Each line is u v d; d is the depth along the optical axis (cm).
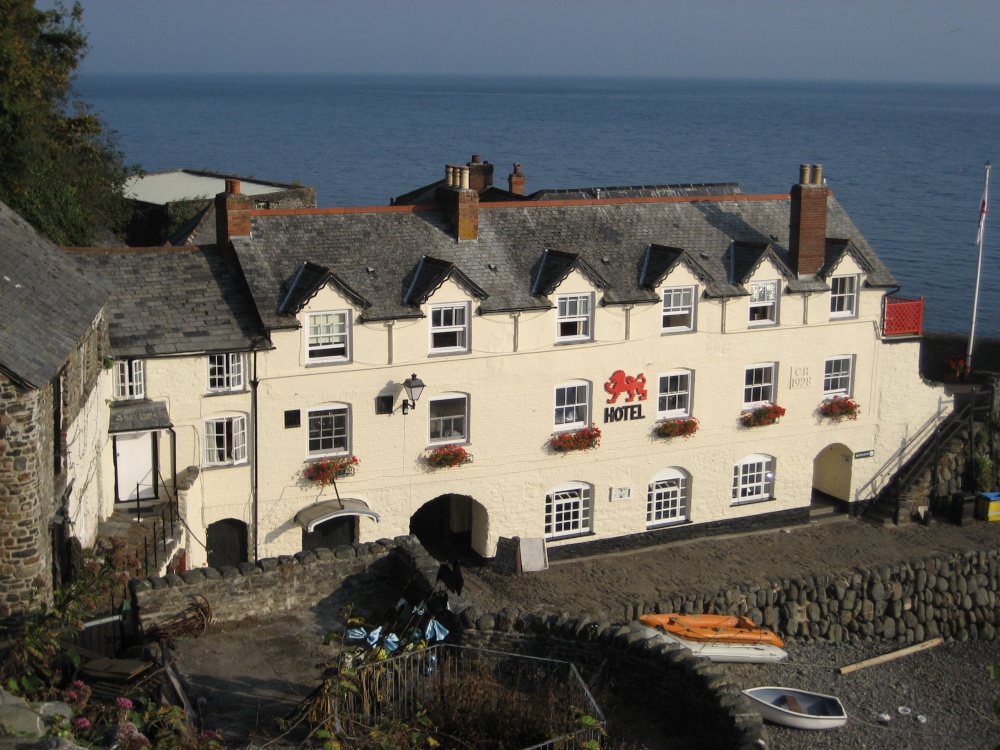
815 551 4616
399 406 4066
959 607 4544
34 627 2116
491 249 4269
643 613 4066
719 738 2022
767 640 3966
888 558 4556
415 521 4709
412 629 2306
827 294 4678
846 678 4028
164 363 3731
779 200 4878
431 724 1938
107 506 3638
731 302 4509
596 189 5388
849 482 4944
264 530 3984
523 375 4231
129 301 3809
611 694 2245
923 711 3831
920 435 5031
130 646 2423
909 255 11794
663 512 4638
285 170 18238
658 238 4541
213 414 3844
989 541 4766
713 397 4578
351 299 3906
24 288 2855
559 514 4447
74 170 5216
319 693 2047
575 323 4300
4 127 4428
